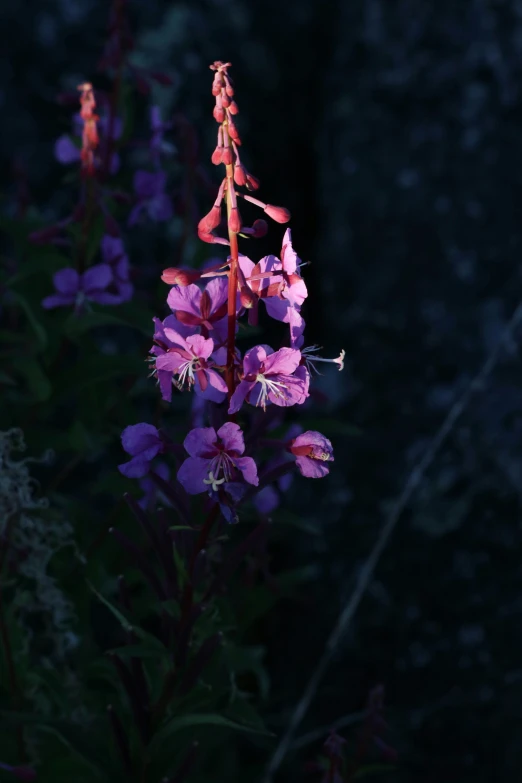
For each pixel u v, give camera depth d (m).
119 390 1.38
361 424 1.84
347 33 1.94
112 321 1.32
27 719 1.24
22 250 1.38
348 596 1.79
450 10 1.81
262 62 1.91
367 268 1.87
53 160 1.74
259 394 1.12
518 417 1.74
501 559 1.74
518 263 1.78
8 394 1.39
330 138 1.94
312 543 1.84
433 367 1.81
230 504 1.13
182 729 1.23
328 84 1.97
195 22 1.83
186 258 1.72
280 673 1.82
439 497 1.76
